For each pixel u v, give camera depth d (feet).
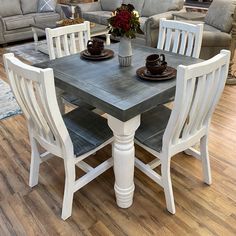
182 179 6.40
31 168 6.12
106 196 6.02
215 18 12.94
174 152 5.03
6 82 11.84
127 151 4.96
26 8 18.06
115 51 6.89
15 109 9.72
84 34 7.73
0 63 13.97
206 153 5.89
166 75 5.16
